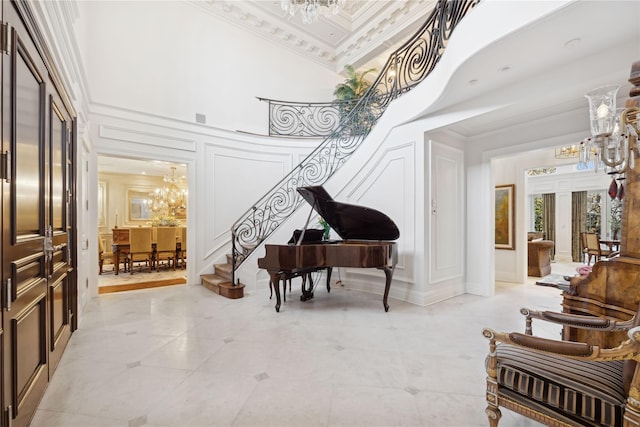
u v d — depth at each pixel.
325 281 5.32
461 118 3.57
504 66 2.73
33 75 1.79
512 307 3.93
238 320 3.41
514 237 5.55
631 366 1.16
